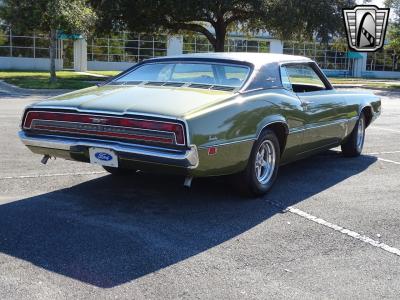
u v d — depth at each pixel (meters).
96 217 4.76
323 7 27.72
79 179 6.11
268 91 5.55
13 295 3.23
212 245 4.16
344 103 7.12
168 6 27.33
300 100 5.98
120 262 3.76
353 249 4.20
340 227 4.71
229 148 4.77
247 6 28.94
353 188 6.13
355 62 52.34
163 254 3.94
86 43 37.53
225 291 3.37
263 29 32.28
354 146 7.85
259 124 5.17
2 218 4.64
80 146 4.74
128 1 27.50
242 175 5.28
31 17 21.62
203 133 4.46
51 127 4.91
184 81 5.47
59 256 3.84
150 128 4.44
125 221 4.67
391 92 28.28
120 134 4.56
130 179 6.18
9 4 22.02
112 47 40.41
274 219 4.87
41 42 36.34
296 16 27.53
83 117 4.71
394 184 6.38
